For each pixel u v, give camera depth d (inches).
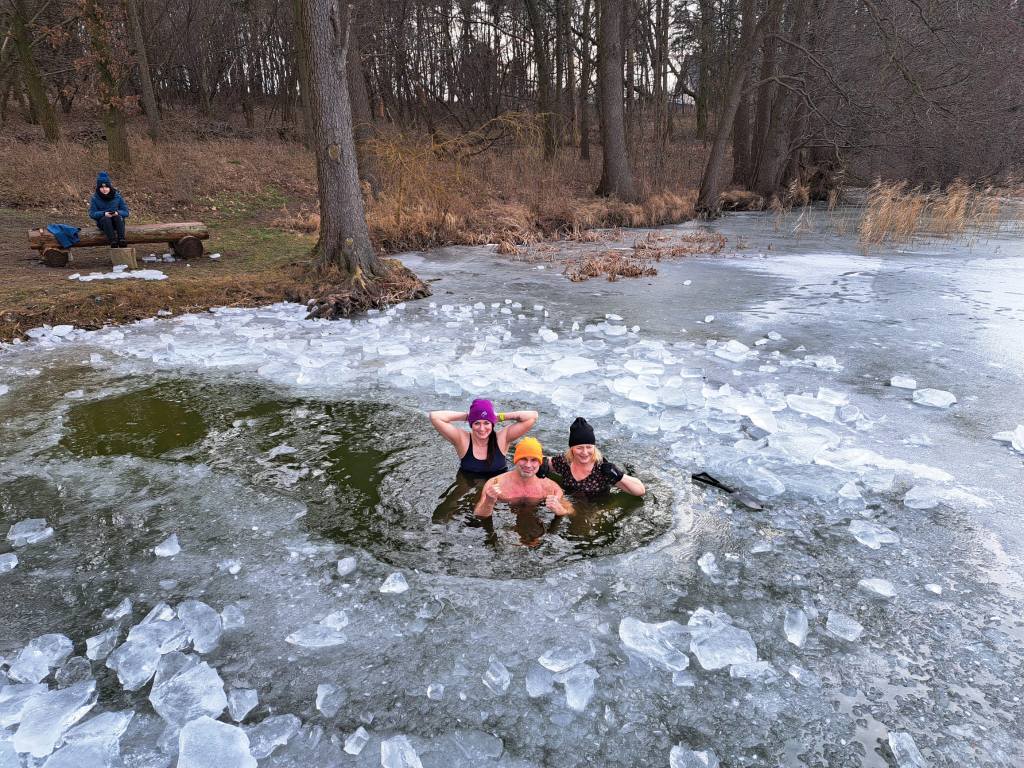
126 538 139.2
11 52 825.5
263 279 379.2
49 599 120.5
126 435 190.5
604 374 241.6
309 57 356.8
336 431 191.3
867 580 122.7
